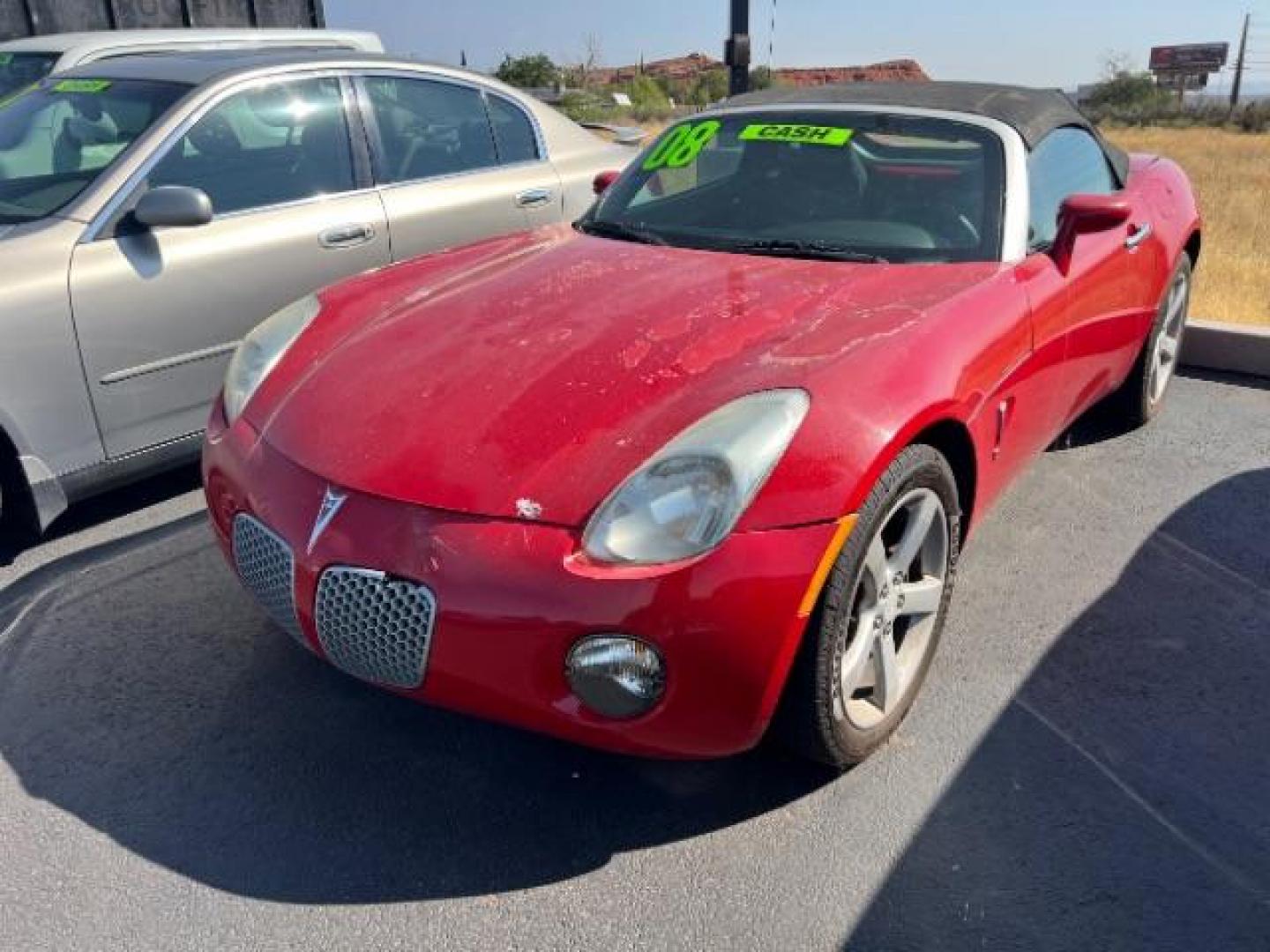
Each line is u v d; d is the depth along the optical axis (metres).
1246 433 4.58
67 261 3.46
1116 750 2.58
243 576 2.52
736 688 2.09
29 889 2.19
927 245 3.09
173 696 2.81
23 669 2.93
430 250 4.68
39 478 3.42
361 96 4.56
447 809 2.41
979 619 3.14
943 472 2.49
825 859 2.26
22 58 6.75
